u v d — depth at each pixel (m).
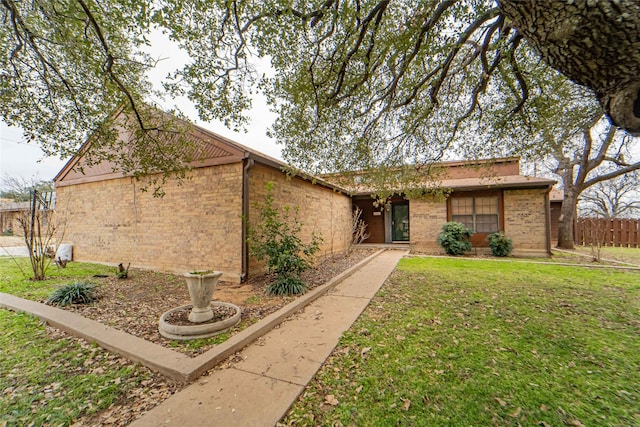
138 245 7.67
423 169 6.79
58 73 4.13
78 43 3.68
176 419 1.96
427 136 5.93
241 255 6.04
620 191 19.86
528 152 6.06
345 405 2.12
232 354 2.94
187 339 3.17
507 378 2.44
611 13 1.45
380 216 14.04
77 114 4.58
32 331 3.51
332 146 5.59
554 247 12.38
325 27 3.67
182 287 5.63
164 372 2.54
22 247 12.59
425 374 2.52
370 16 3.37
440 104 5.40
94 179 8.66
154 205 7.38
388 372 2.56
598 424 1.88
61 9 3.47
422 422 1.93
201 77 4.06
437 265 8.13
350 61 4.14
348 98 4.73
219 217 6.36
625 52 1.52
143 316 3.95
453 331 3.45
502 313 4.06
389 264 8.34
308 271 7.14
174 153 5.57
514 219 10.24
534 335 3.30
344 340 3.25
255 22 3.37
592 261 8.66
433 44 3.85
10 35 3.79
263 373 2.57
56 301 4.42
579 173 11.39
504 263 8.41
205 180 6.59
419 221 11.57
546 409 2.03
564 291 5.19
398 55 4.02
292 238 5.61
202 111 4.35
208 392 2.29
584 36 1.58
